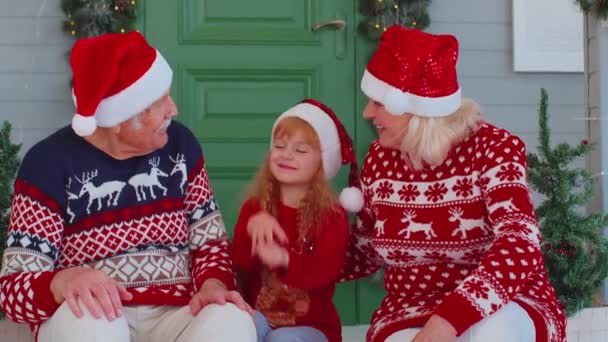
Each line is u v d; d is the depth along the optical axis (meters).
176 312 1.80
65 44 3.45
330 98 3.48
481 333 1.60
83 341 1.56
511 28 3.65
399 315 1.84
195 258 1.93
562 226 2.61
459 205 1.82
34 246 1.74
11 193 2.51
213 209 1.98
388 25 3.40
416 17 3.42
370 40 3.48
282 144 2.05
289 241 2.03
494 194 1.74
